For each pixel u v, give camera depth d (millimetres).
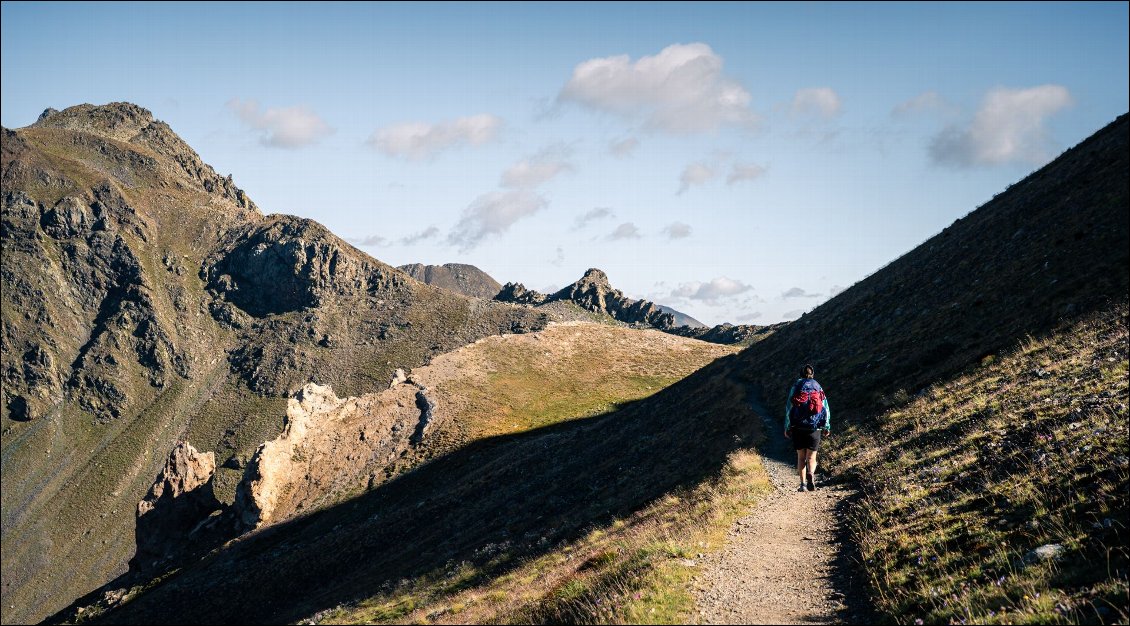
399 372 139625
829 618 11219
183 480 104875
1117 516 10852
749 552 14906
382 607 33656
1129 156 49938
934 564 12109
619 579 14422
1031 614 9297
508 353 173000
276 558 77188
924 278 62500
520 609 16719
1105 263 35688
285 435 107062
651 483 40156
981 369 29688
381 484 96375
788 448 29859
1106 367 20859
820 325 73000
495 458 92750
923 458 20078
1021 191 68875
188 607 70500
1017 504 13492
